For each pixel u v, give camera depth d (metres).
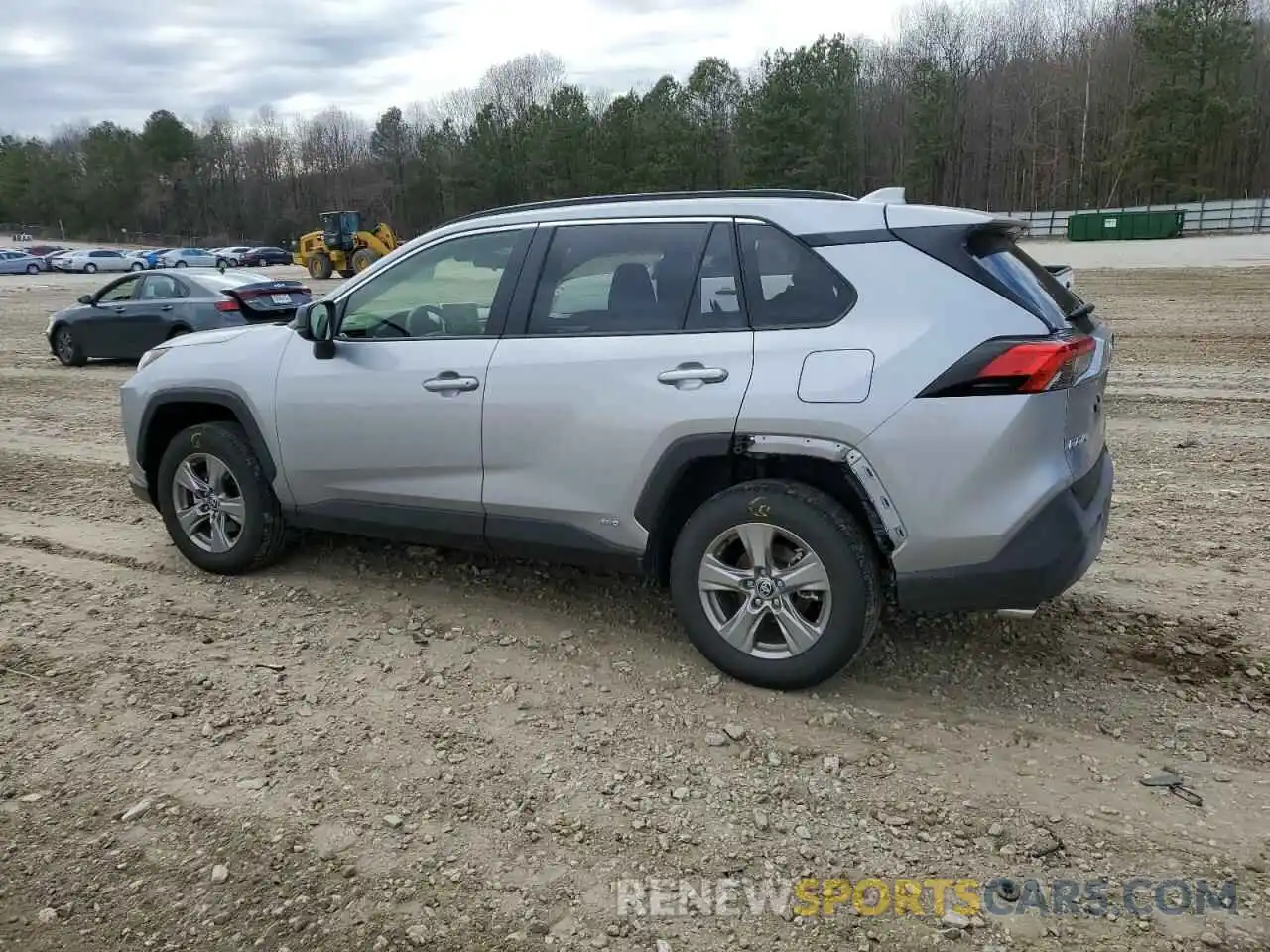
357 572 4.94
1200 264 28.14
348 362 4.34
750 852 2.81
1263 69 66.50
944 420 3.20
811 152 63.16
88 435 8.85
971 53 76.38
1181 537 5.35
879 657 3.96
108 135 103.38
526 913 2.57
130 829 2.92
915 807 3.01
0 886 2.69
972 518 3.22
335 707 3.62
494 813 2.99
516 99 88.88
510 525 4.04
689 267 3.68
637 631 4.25
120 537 5.60
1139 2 72.06
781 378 3.40
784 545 3.61
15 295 31.36
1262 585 4.65
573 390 3.76
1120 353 12.30
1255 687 3.71
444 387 4.04
